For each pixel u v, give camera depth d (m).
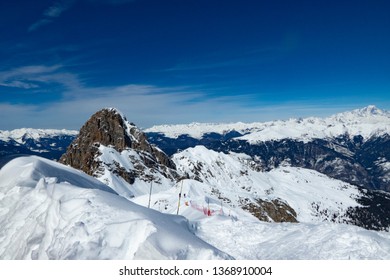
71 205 21.11
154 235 17.72
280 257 23.16
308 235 26.30
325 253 22.28
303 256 22.38
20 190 27.31
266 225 31.42
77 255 16.66
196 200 73.25
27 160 41.84
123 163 195.88
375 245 22.30
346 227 26.42
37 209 22.75
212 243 27.75
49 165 42.72
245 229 30.33
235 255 25.06
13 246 20.75
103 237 17.64
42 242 19.25
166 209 70.81
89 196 22.94
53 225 19.86
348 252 21.95
